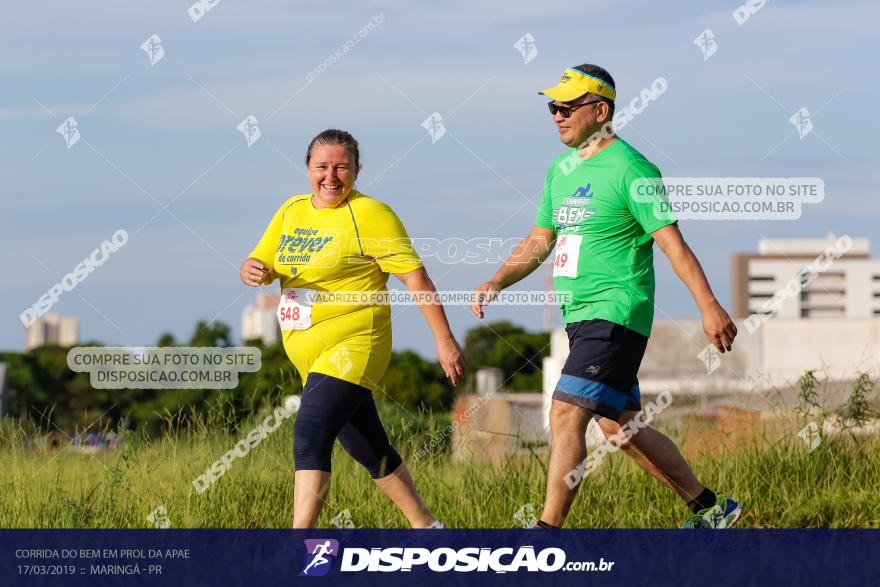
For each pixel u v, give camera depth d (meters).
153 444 12.43
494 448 12.70
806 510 10.96
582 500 11.23
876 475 11.76
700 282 9.71
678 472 10.58
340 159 10.04
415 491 10.41
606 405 9.95
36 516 11.01
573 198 10.29
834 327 76.88
